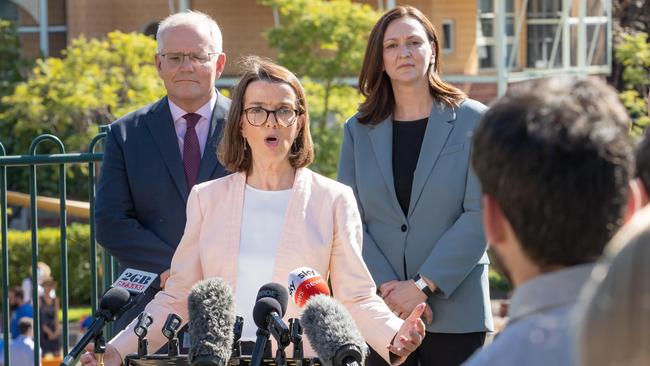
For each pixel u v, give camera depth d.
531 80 2.21
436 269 5.19
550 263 2.02
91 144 6.32
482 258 5.34
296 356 3.43
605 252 1.96
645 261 1.65
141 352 3.76
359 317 4.14
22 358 11.87
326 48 19.48
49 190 22.64
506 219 2.05
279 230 4.27
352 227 4.28
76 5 25.78
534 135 2.01
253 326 4.15
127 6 25.59
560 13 26.34
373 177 5.45
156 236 5.49
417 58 5.41
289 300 4.11
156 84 19.58
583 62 26.45
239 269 4.23
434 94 5.51
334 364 3.29
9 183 22.67
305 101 4.38
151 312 4.24
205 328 3.39
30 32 26.48
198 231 4.34
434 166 5.35
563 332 1.90
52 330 15.20
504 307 12.14
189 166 5.60
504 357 1.93
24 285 15.36
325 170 17.69
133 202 5.58
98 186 5.64
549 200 1.99
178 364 3.68
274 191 4.33
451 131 5.39
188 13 5.79
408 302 5.20
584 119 2.01
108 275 6.42
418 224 5.36
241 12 25.14
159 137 5.61
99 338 3.85
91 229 6.30
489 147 2.05
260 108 4.28
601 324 1.67
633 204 2.18
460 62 25.44
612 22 26.55
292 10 19.78
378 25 5.53
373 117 5.55
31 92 19.86
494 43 25.77
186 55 5.62
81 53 19.88
